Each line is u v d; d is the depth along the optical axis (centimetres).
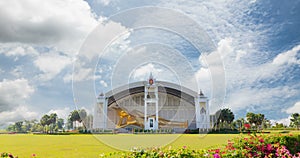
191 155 472
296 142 852
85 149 784
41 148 841
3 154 482
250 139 678
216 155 470
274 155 637
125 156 484
